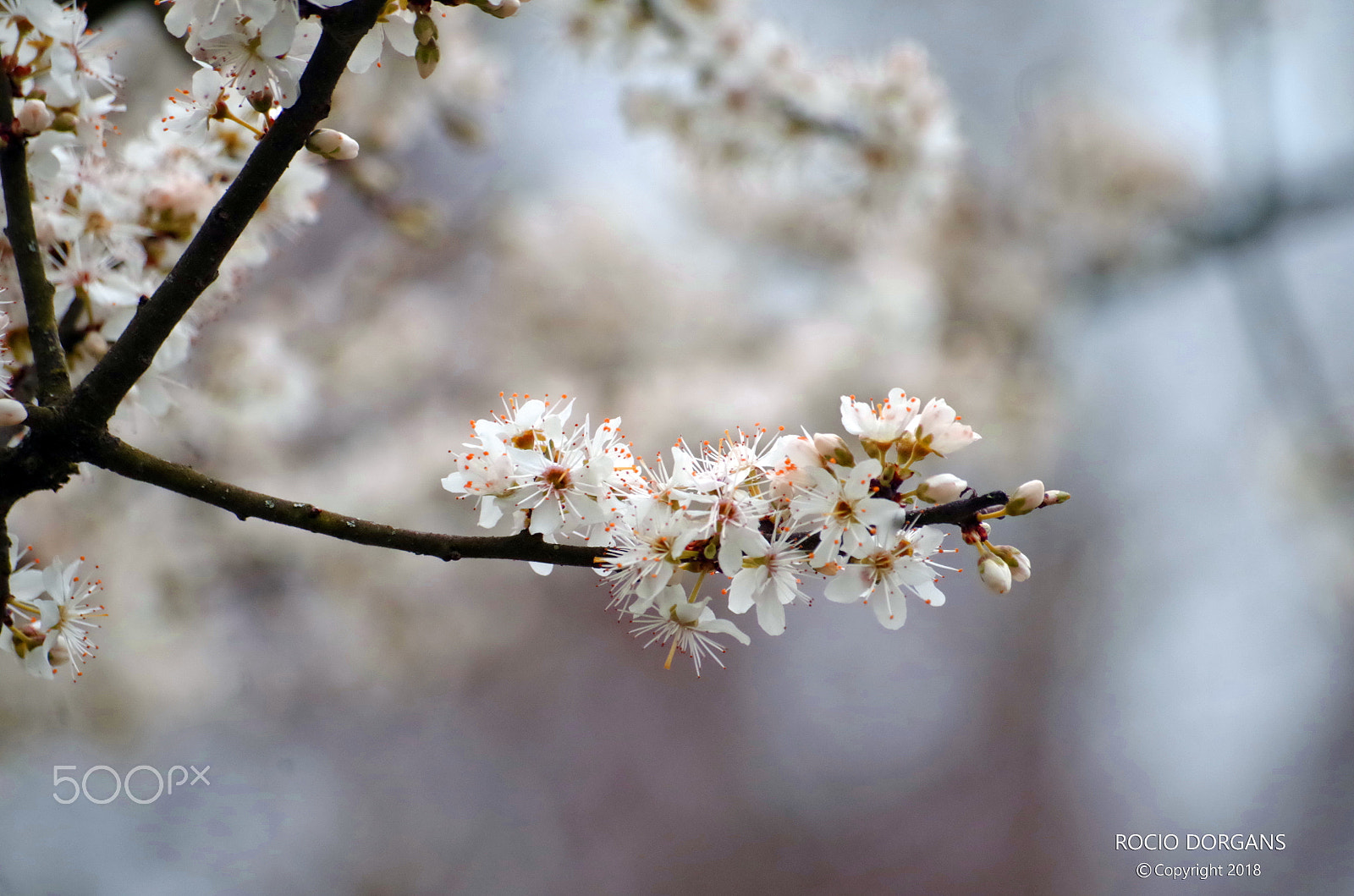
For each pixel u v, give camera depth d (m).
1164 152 7.21
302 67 1.83
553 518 1.85
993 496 1.89
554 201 6.86
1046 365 6.78
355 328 5.91
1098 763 10.16
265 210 2.61
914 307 6.44
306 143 1.78
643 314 6.62
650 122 4.80
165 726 5.17
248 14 1.71
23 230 1.94
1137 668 9.93
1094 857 9.94
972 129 7.35
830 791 10.24
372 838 8.17
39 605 1.90
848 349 6.32
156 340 1.80
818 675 10.54
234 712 5.80
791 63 4.69
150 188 2.41
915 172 4.82
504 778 9.32
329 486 5.59
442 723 9.10
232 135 2.49
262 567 5.21
